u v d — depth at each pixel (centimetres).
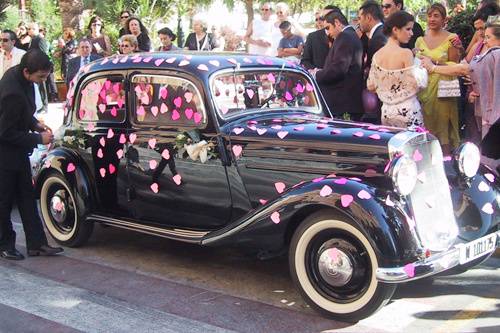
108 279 484
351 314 391
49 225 579
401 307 422
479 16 655
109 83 525
